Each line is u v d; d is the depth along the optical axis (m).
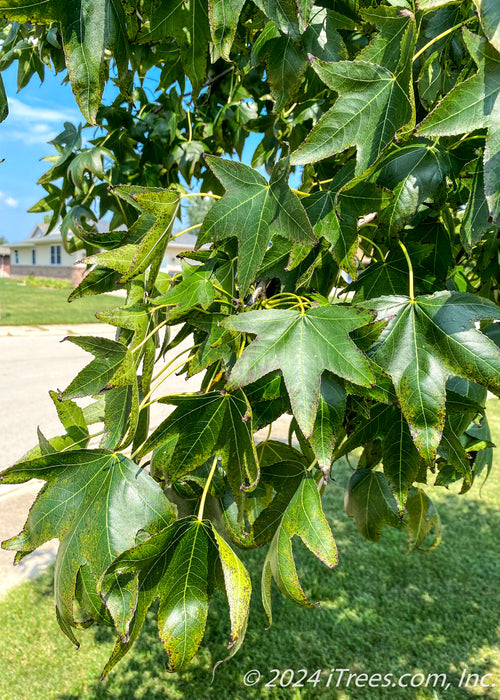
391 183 0.41
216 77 0.86
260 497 0.52
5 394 3.69
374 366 0.39
